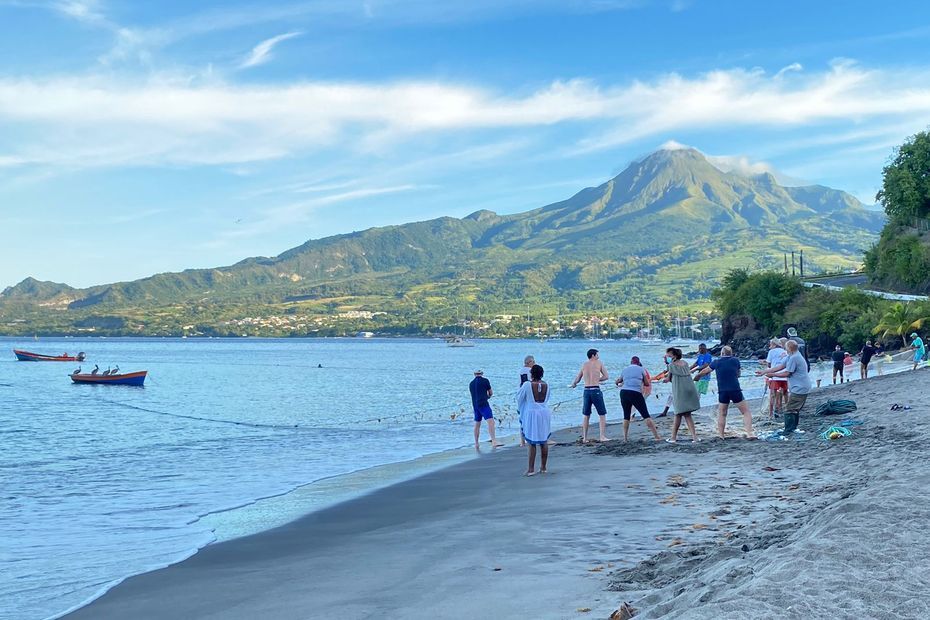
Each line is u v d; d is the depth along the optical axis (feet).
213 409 143.54
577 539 31.30
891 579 18.88
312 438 89.51
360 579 27.63
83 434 101.86
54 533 39.14
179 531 38.93
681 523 32.94
